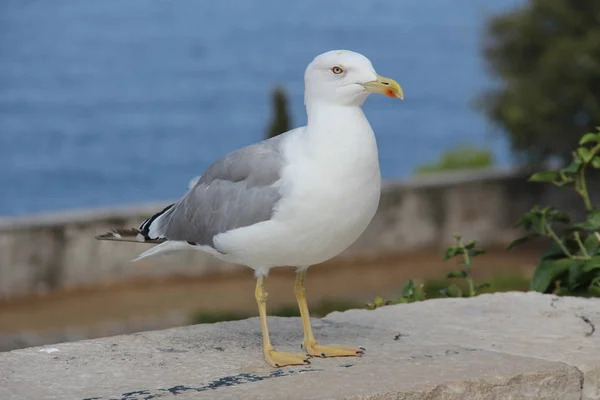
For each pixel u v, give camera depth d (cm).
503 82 2066
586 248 862
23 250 1645
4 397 551
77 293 1681
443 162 2402
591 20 1992
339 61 584
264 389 556
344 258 1956
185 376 584
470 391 568
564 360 609
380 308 747
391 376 575
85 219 1692
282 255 600
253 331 687
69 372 594
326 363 605
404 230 2022
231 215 600
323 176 578
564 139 2025
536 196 2161
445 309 736
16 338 1455
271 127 2116
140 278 1742
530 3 2056
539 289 843
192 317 1531
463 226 2089
